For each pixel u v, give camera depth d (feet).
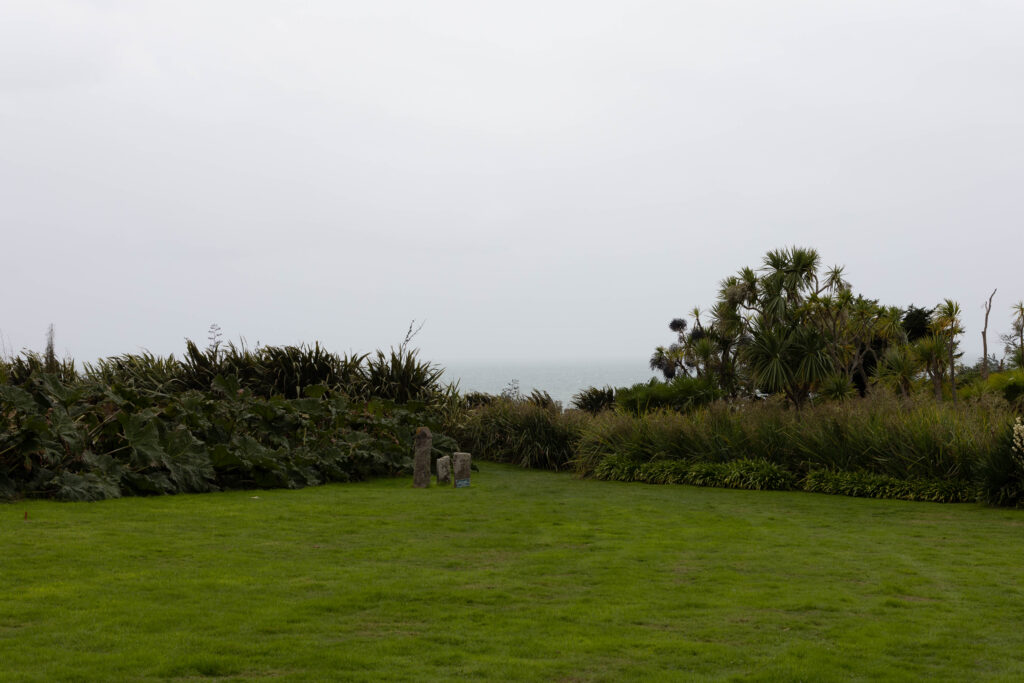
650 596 21.42
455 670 15.64
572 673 15.62
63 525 28.32
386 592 21.09
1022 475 37.76
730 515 35.42
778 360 66.95
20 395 34.04
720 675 15.62
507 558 25.93
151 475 37.83
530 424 59.57
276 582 21.86
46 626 17.43
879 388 68.28
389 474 51.11
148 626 17.69
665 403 72.28
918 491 41.06
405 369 62.75
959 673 15.84
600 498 40.96
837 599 21.25
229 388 48.42
